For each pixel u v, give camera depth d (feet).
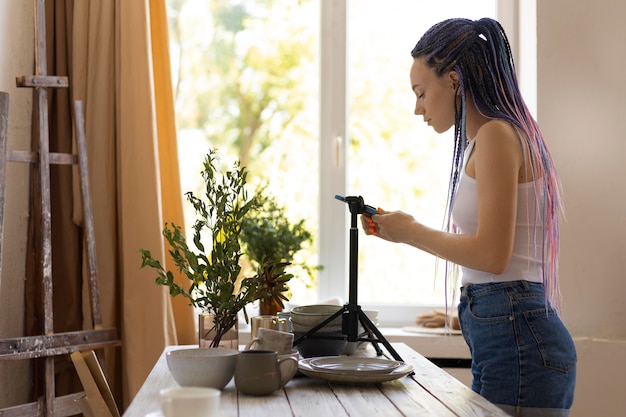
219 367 4.83
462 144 5.76
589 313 9.41
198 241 5.89
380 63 10.91
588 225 9.45
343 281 10.61
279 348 5.20
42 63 8.35
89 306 9.27
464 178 5.55
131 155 9.11
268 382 4.78
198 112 11.03
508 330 5.25
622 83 9.47
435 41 5.79
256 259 9.62
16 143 9.17
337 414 4.33
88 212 8.64
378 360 5.61
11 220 8.98
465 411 4.46
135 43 9.21
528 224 5.40
